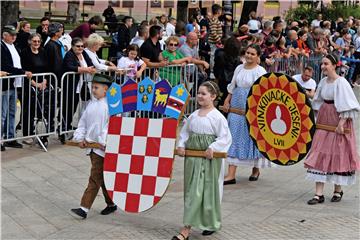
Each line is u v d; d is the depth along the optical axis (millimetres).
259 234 7957
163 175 7668
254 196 9664
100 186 8328
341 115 9031
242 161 10219
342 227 8312
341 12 29891
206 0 31266
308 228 8242
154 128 7742
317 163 9242
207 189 7648
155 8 34875
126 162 7816
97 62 12398
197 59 14695
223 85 12484
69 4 33094
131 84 7906
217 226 7789
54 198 9188
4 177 10109
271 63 16156
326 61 9094
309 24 28344
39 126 13047
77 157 11523
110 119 7922
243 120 10133
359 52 22859
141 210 7723
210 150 7539
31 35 11852
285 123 8906
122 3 34375
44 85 11680
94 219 8359
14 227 7965
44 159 11289
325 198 9664
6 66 11375
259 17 26281
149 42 13617
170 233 7910
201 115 7684
